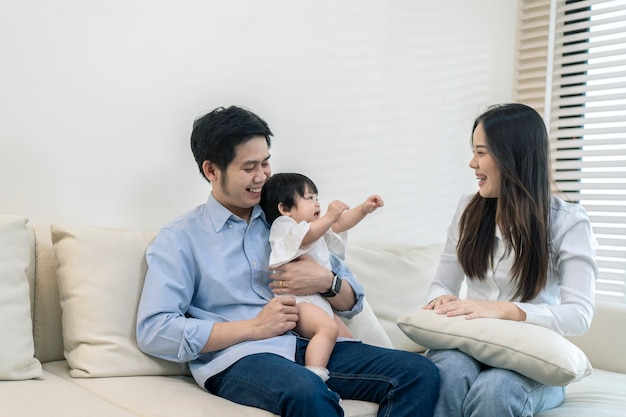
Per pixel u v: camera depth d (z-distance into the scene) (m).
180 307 1.58
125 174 1.95
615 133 2.76
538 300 1.74
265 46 2.24
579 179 2.89
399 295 2.18
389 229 2.66
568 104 2.94
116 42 1.91
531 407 1.50
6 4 1.72
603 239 2.76
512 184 1.70
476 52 2.97
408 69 2.70
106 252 1.61
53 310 1.65
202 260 1.63
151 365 1.56
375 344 1.92
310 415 1.30
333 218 1.66
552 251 1.72
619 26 2.84
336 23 2.45
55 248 1.63
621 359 2.10
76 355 1.51
